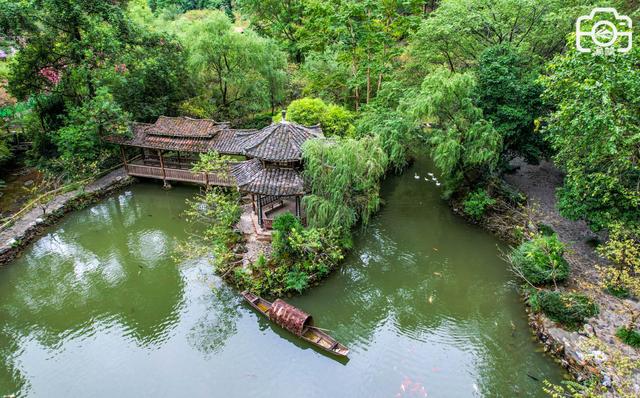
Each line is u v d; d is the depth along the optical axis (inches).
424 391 520.7
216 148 1025.5
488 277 759.7
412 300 718.5
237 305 684.7
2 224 903.1
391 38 1263.5
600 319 580.7
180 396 519.8
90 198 1057.5
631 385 473.1
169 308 693.3
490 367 557.9
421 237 902.4
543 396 507.2
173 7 2397.9
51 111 1194.0
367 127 1011.3
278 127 808.3
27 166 1170.0
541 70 948.0
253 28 1931.6
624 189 588.7
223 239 805.9
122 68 1211.2
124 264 827.4
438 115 895.1
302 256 734.5
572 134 572.7
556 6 944.9
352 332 639.1
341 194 759.1
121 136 1114.1
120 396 524.1
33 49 1084.5
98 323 667.4
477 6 1056.8
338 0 1262.3
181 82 1380.4
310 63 1435.8
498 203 936.9
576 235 806.5
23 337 642.2
